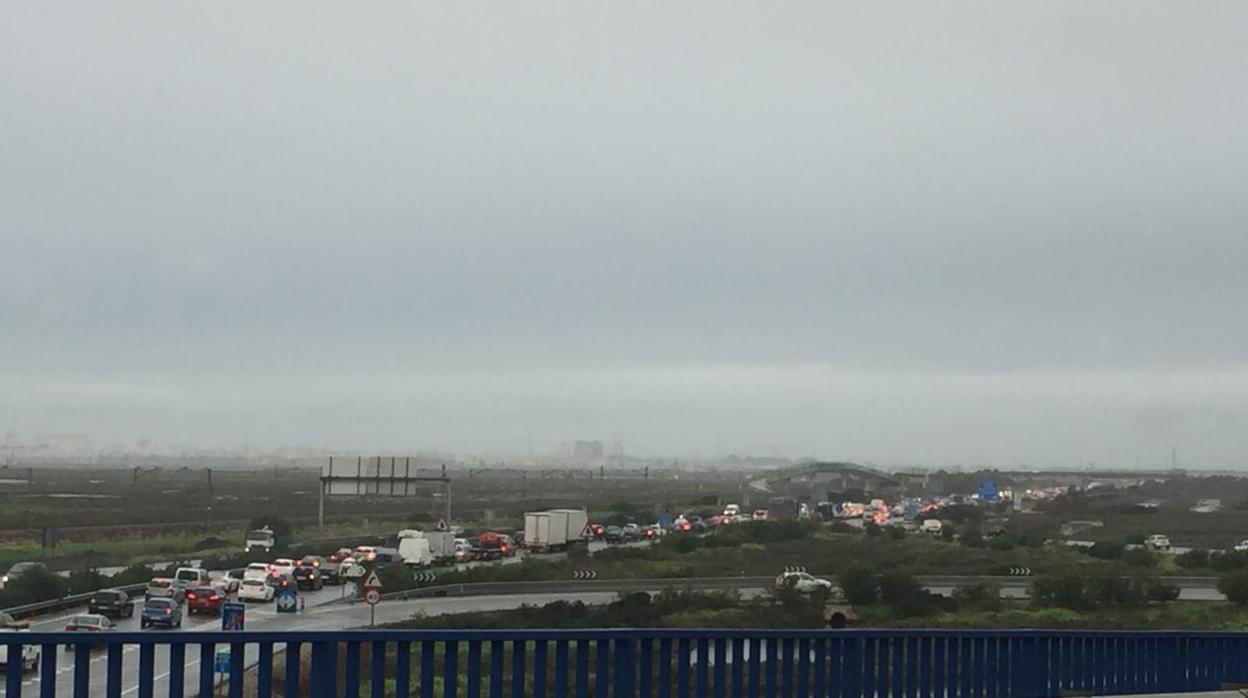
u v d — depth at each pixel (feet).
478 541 311.06
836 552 298.76
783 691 51.39
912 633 55.31
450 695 42.86
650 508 543.39
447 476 362.74
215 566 254.06
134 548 315.17
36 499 510.99
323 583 232.73
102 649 106.73
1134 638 65.46
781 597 181.27
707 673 49.34
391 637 41.78
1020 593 199.62
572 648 74.95
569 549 315.58
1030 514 520.01
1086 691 62.64
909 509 506.48
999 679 58.65
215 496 581.53
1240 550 291.99
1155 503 615.57
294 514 492.54
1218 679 69.87
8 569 236.02
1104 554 286.46
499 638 43.86
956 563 267.39
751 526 358.43
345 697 41.14
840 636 52.95
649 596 174.40
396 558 277.64
